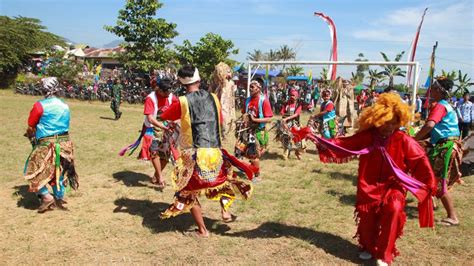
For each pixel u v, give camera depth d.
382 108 4.01
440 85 5.26
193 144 4.58
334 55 17.92
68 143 5.52
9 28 34.53
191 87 4.67
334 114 10.24
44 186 5.38
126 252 4.33
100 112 20.47
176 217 5.43
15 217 5.27
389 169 4.14
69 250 4.35
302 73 44.34
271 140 12.61
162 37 27.19
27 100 25.58
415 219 5.56
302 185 7.16
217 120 4.67
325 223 5.27
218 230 5.00
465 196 6.74
